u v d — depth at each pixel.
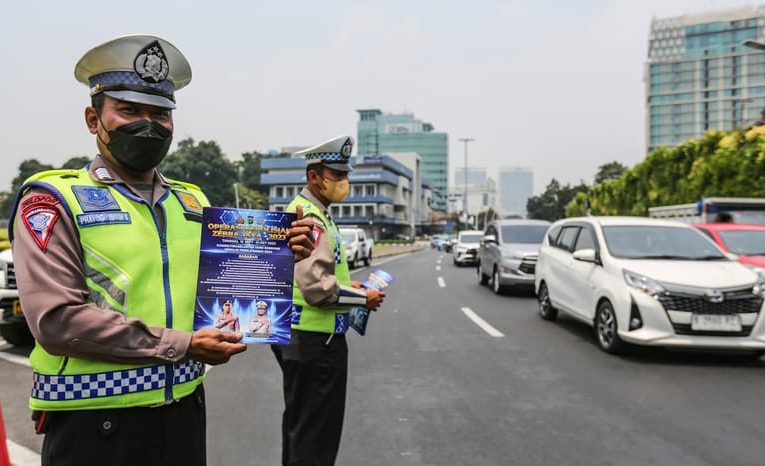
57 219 1.51
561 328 8.18
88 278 1.56
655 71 129.25
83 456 1.56
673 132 127.50
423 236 104.62
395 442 3.85
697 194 17.50
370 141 146.50
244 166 96.38
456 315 9.44
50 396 1.54
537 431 4.04
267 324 1.71
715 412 4.43
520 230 13.37
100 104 1.66
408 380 5.39
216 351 1.60
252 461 3.54
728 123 123.19
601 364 5.99
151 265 1.63
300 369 2.76
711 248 6.94
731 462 3.50
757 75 121.06
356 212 80.81
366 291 2.94
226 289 1.68
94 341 1.46
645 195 23.14
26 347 6.93
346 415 4.39
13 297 6.36
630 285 6.15
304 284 2.62
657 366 5.91
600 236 7.21
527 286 12.50
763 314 5.85
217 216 1.68
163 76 1.67
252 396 4.91
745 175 15.59
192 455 1.74
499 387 5.14
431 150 143.12
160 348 1.54
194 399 1.76
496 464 3.48
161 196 1.74
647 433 3.99
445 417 4.34
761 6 122.75
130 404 1.58
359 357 6.35
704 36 126.50
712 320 5.81
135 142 1.62
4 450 2.01
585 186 96.00
